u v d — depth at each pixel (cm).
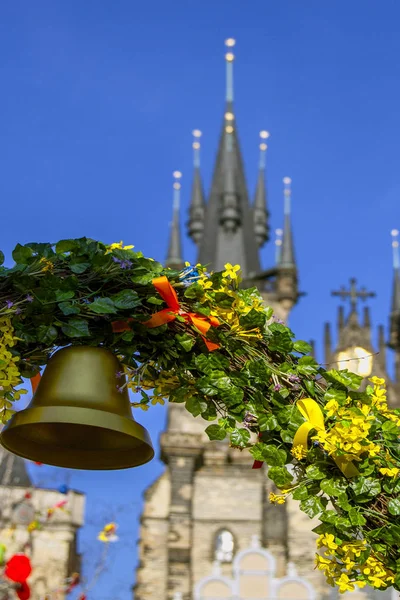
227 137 8838
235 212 8394
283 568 6353
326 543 514
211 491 6750
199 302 546
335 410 515
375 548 510
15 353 522
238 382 534
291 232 8150
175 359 550
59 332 538
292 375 532
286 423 523
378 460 516
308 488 525
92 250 538
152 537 6612
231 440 525
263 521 6581
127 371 555
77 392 518
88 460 574
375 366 7512
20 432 558
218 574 5819
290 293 7869
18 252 532
